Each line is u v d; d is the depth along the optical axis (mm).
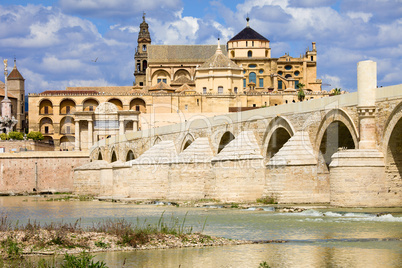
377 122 69312
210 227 59031
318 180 78250
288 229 56188
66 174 167250
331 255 44312
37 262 42938
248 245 48719
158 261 43438
